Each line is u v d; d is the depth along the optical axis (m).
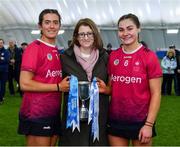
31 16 26.53
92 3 25.81
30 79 3.33
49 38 3.45
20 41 28.33
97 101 3.35
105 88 3.39
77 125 3.35
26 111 3.42
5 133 6.82
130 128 3.32
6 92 13.87
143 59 3.28
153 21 27.17
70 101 3.34
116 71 3.36
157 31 27.94
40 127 3.38
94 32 3.38
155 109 3.25
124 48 3.38
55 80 3.41
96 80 3.37
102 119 3.43
